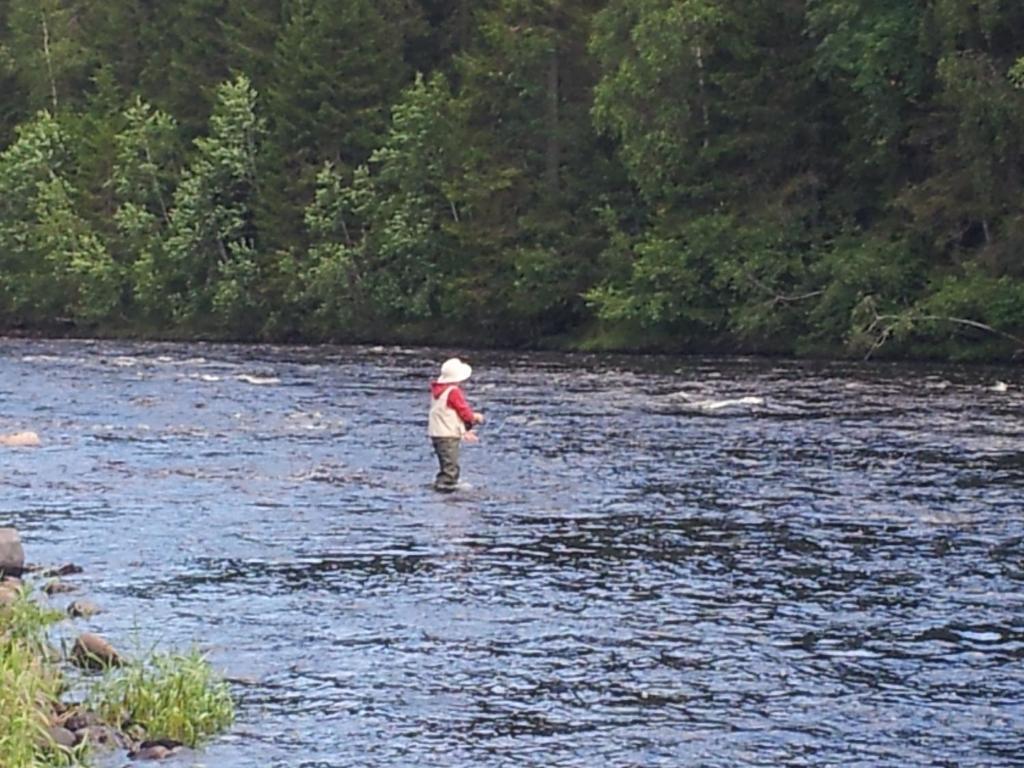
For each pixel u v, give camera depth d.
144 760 8.83
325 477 19.62
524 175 53.38
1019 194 41.72
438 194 54.34
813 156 47.81
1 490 18.53
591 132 52.69
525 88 52.91
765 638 11.49
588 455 21.56
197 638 11.46
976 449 21.92
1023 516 16.48
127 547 14.95
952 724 9.52
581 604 12.55
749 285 45.44
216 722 9.49
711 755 8.98
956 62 40.50
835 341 44.31
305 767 8.78
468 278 52.75
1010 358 41.09
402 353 48.09
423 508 17.23
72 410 28.09
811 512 16.80
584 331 51.88
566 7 52.75
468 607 12.46
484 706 9.88
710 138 47.84
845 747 9.12
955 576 13.55
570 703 9.94
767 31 47.91
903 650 11.15
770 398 30.16
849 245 45.25
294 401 29.77
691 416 26.72
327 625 11.88
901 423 25.38
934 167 45.09
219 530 15.87
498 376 36.72
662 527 15.96
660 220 48.25
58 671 10.19
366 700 9.99
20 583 13.21
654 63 46.72
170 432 24.61
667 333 48.19
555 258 51.34
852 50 44.53
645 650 11.16
